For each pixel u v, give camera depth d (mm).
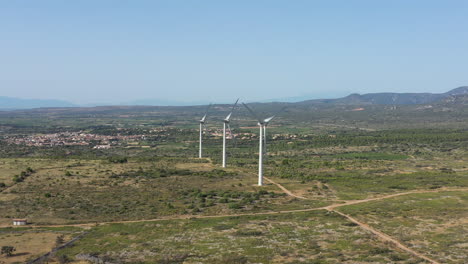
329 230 99062
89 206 127000
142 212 120500
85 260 80938
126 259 80812
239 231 98562
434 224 103438
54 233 100875
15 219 110125
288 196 144625
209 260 78688
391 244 87438
